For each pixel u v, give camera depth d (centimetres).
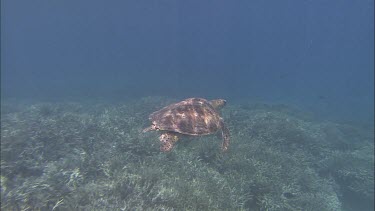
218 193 884
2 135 1213
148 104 1919
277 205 977
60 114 1670
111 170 946
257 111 2044
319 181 1266
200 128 582
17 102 3184
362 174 1398
